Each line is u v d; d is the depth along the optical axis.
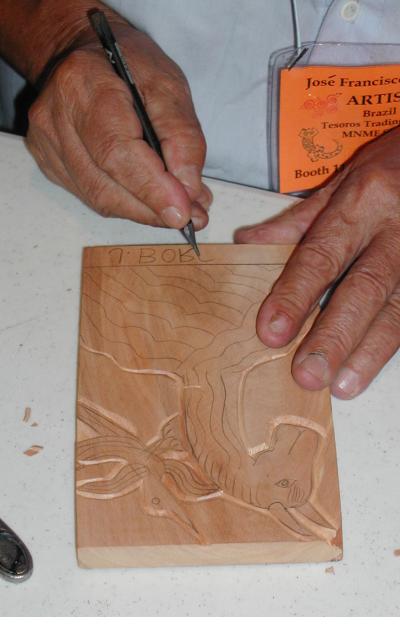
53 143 0.82
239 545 0.61
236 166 1.05
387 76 0.85
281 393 0.68
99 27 0.78
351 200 0.76
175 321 0.73
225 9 0.94
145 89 0.82
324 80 0.85
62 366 0.72
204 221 0.82
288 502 0.63
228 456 0.65
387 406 0.70
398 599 0.59
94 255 0.78
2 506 0.64
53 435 0.68
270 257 0.78
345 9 0.88
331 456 0.65
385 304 0.73
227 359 0.71
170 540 0.61
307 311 0.72
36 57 0.97
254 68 0.98
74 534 0.62
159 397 0.68
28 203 0.86
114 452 0.65
